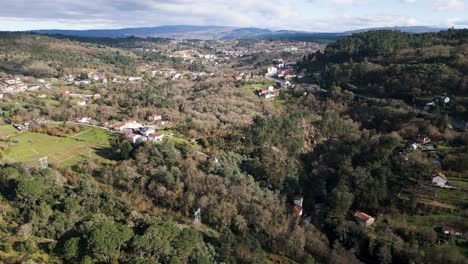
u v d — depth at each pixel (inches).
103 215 2411.4
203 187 3152.1
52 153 3501.5
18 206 2273.6
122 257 1948.8
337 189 3440.0
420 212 3179.1
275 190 3496.6
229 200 3105.3
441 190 3353.8
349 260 2792.8
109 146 3762.3
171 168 3265.3
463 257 2593.5
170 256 2060.8
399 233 3016.7
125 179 3112.7
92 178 3051.2
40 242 1989.4
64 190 2618.1
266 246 2851.9
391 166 3782.0
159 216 2792.8
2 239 1921.8
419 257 2691.9
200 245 2311.8
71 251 1856.5
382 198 3393.2
